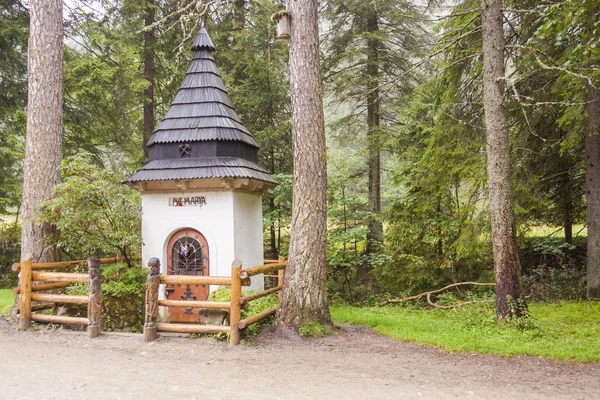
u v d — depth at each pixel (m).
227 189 9.66
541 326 8.01
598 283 10.66
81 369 6.08
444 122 11.42
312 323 7.77
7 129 16.08
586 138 10.87
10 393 5.19
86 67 14.28
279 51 16.09
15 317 8.98
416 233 13.30
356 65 17.11
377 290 14.40
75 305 9.09
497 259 8.24
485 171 10.66
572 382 5.50
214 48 11.24
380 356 6.65
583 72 8.25
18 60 15.55
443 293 12.47
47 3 9.84
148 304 7.51
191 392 5.21
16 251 17.25
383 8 15.92
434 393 5.17
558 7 5.84
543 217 13.18
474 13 10.09
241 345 7.19
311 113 7.95
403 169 14.45
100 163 16.78
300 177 7.96
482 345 6.93
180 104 10.51
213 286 9.68
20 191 14.80
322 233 8.03
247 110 16.58
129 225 9.48
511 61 10.55
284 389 5.31
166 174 9.63
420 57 16.73
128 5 14.84
